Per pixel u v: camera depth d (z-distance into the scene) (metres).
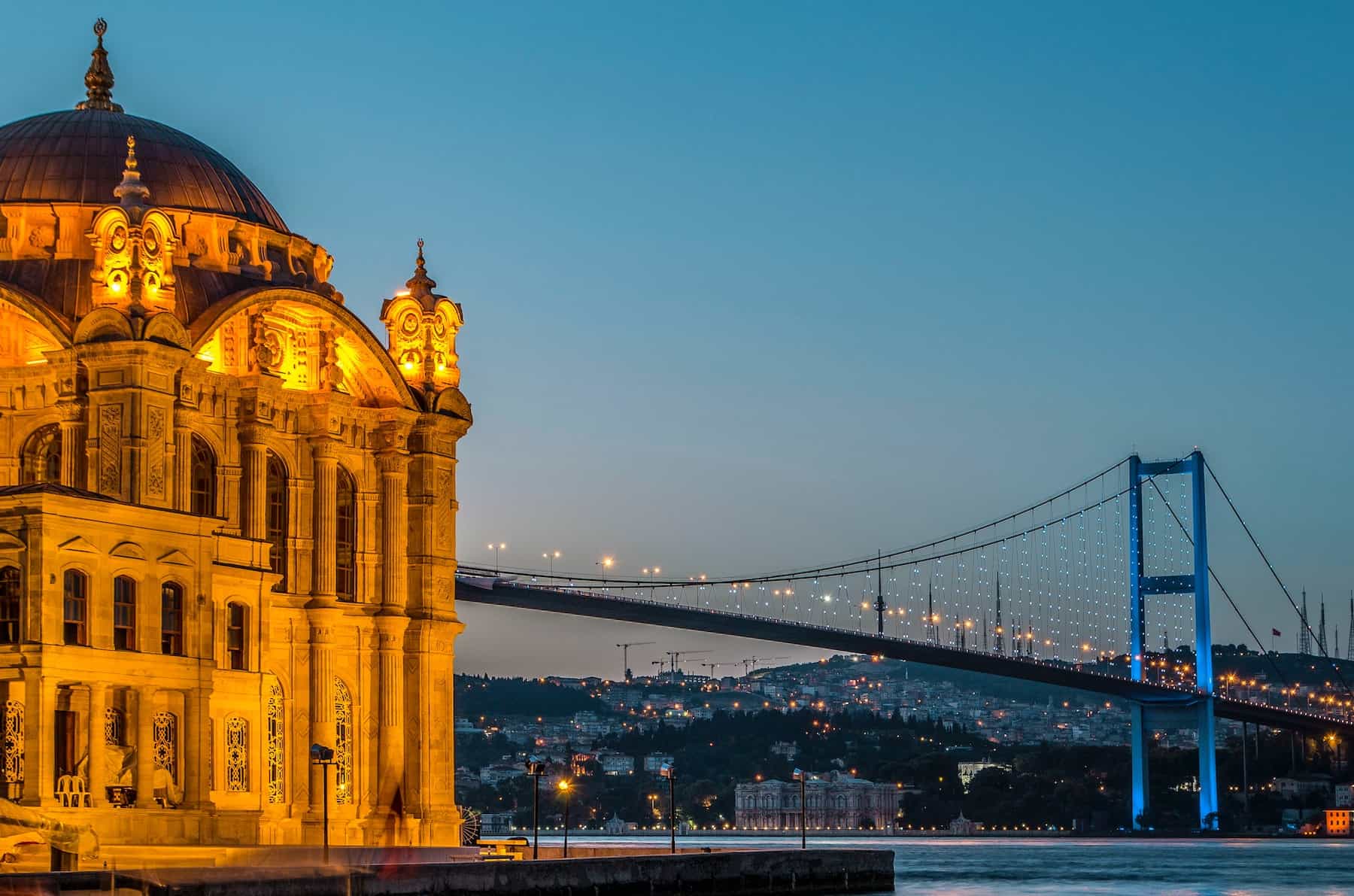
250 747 100.31
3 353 98.50
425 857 100.88
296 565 105.00
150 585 91.69
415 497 111.31
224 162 109.31
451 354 114.31
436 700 110.88
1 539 87.69
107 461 93.69
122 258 95.75
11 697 88.00
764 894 105.00
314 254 111.25
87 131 105.12
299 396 105.44
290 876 78.88
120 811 88.44
